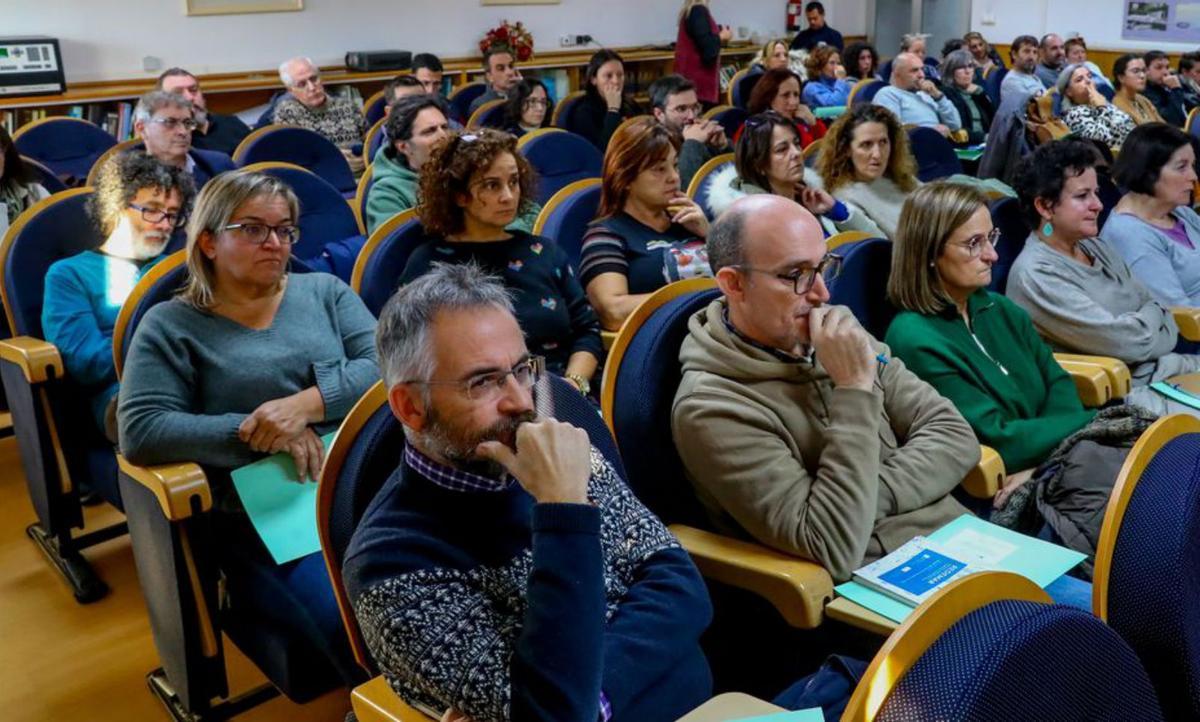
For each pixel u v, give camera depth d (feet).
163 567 5.56
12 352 7.07
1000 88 24.93
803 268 5.17
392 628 3.52
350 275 8.76
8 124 19.11
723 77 29.14
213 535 5.79
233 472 5.64
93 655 7.07
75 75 20.12
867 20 34.30
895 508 5.32
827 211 10.03
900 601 4.58
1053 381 7.00
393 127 10.61
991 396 6.59
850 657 4.72
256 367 5.94
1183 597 3.56
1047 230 8.16
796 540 4.83
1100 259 8.29
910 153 10.89
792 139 9.77
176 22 21.21
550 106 18.78
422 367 3.64
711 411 5.03
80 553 8.02
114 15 20.39
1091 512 5.58
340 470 4.31
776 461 4.98
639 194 8.29
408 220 8.02
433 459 3.76
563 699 3.28
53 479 7.39
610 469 4.39
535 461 3.53
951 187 6.53
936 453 5.49
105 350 7.09
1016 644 2.36
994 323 6.90
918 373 6.50
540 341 7.55
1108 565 3.69
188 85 16.56
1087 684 2.53
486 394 3.67
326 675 5.41
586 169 13.52
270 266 5.88
